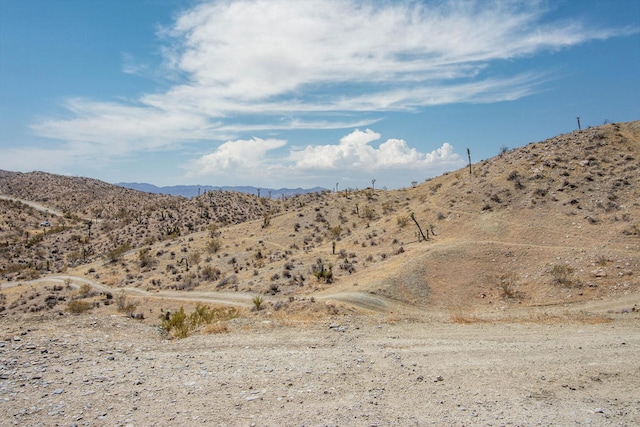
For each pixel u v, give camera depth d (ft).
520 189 181.68
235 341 43.29
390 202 287.48
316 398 26.94
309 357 37.06
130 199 645.51
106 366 32.53
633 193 149.79
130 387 27.99
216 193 522.47
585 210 149.38
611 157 180.96
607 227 134.10
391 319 62.59
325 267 178.19
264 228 310.04
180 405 25.16
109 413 23.68
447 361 37.04
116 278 252.42
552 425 23.77
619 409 26.48
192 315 55.52
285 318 59.82
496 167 220.02
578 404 27.30
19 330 42.70
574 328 58.95
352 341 45.60
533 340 48.44
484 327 58.65
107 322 48.85
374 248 188.85
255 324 52.49
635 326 61.00
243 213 449.48
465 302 109.60
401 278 121.70
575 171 178.50
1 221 477.36
